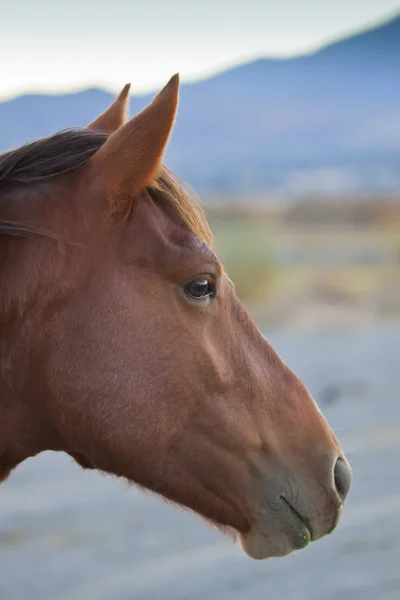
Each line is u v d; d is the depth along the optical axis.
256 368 3.29
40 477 8.56
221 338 3.22
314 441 3.35
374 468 8.35
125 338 3.04
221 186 129.50
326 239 46.38
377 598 5.68
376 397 11.36
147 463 3.14
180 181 3.30
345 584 5.97
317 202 59.06
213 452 3.20
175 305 3.11
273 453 3.28
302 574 6.13
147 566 6.19
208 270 3.11
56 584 5.81
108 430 3.06
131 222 3.10
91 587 5.74
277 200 66.88
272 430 3.29
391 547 6.63
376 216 57.59
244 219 49.84
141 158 3.03
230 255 26.38
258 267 26.25
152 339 3.07
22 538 6.68
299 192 95.44
